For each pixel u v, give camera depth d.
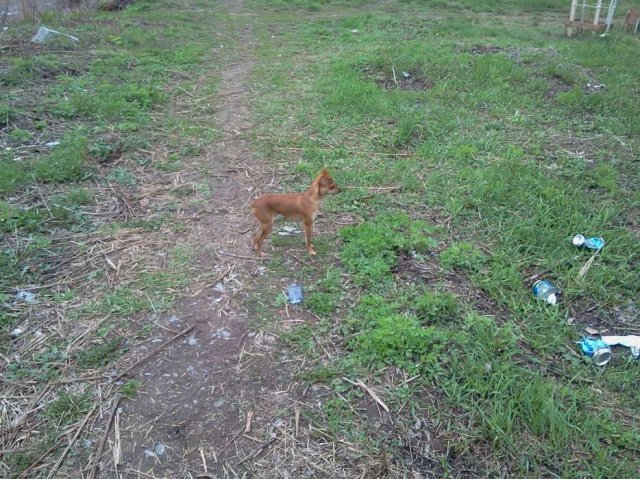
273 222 5.42
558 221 5.57
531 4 17.73
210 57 11.08
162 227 5.29
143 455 3.21
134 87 8.61
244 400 3.56
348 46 12.22
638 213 5.86
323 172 4.58
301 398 3.59
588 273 4.86
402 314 4.15
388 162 6.76
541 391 3.55
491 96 8.85
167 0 16.69
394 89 9.40
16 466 3.11
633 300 4.67
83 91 8.29
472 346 3.96
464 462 3.23
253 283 4.58
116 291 4.42
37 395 3.53
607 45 12.12
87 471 3.11
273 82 9.66
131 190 5.91
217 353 3.89
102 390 3.58
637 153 7.16
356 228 5.18
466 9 17.17
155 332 4.05
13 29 11.10
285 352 3.92
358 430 3.38
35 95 7.98
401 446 3.30
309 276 4.68
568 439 3.36
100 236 5.08
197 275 4.65
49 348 3.87
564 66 10.26
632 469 3.21
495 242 5.22
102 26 12.34
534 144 7.38
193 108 8.33
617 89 9.23
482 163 6.75
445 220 5.56
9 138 6.70
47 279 4.52
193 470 3.15
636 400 3.71
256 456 3.23
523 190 6.04
